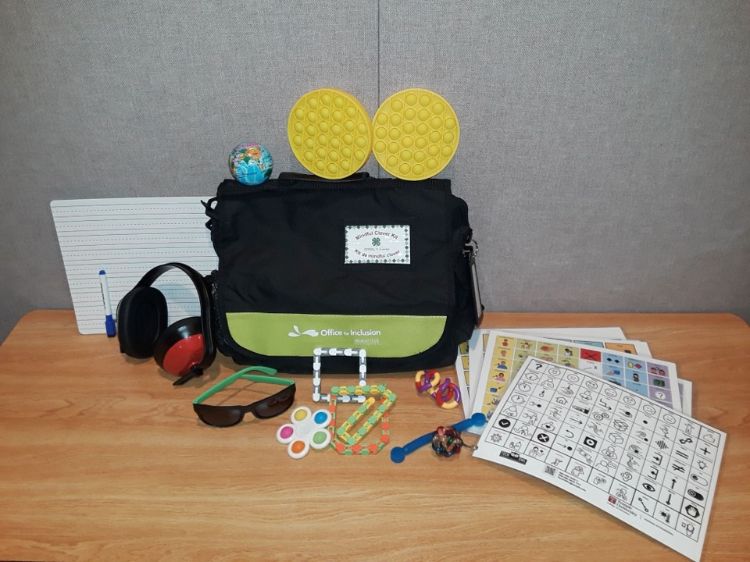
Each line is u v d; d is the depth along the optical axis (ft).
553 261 3.54
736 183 3.26
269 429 2.89
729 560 2.32
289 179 3.10
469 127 3.11
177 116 3.11
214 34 2.89
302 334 3.06
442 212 3.03
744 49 2.89
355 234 3.05
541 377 3.02
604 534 2.41
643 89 2.99
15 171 3.27
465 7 2.80
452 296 3.03
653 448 2.69
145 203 3.27
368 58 2.94
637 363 3.22
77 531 2.43
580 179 3.26
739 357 3.34
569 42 2.88
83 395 3.09
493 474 2.66
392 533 2.41
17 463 2.71
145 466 2.70
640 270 3.58
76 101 3.06
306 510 2.50
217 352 3.36
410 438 2.84
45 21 2.85
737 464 2.70
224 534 2.41
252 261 3.06
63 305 3.79
